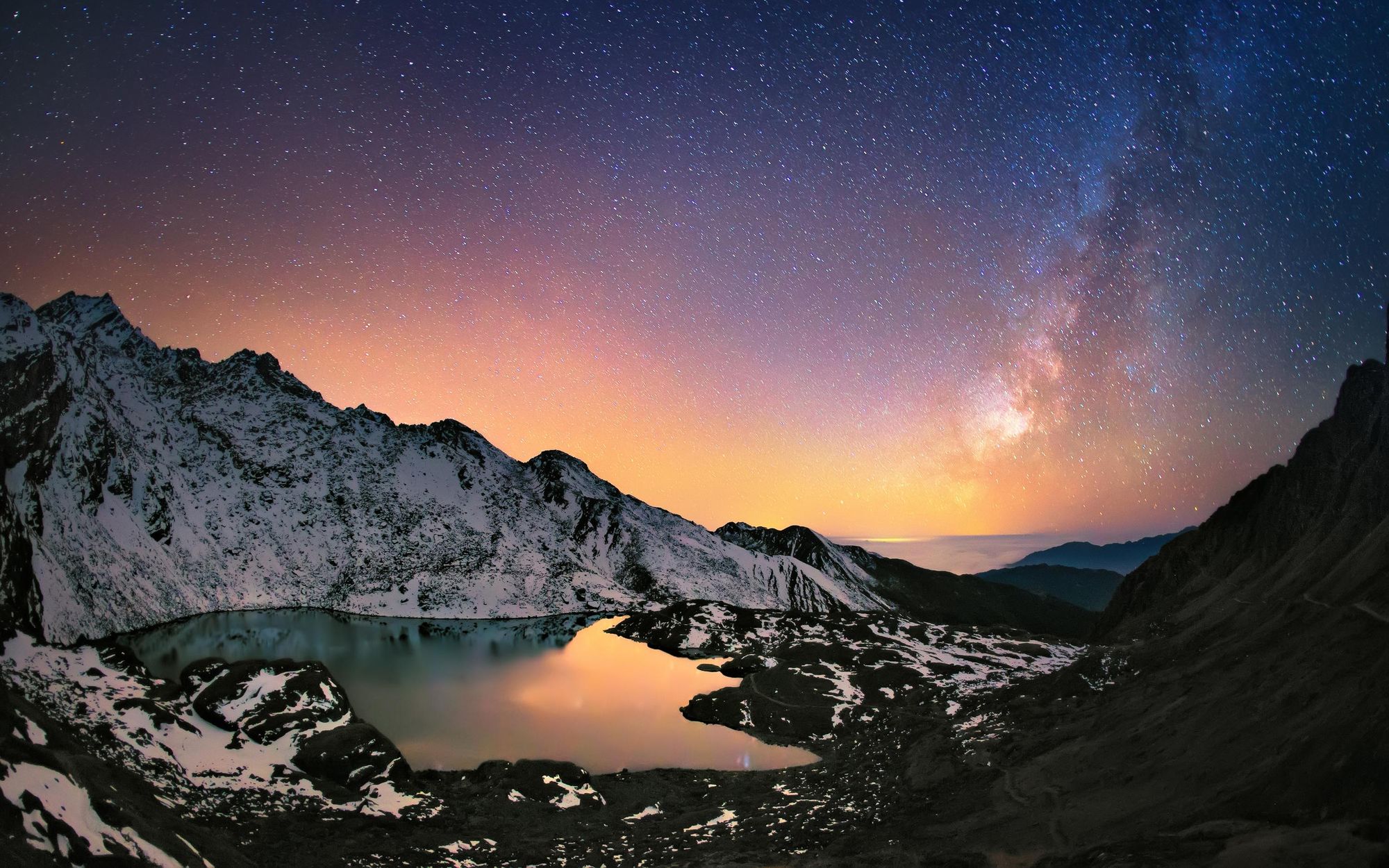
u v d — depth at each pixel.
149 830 19.19
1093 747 28.02
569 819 33.69
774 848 27.09
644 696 67.06
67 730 29.73
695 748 50.84
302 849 26.19
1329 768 17.05
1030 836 22.12
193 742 34.03
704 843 28.89
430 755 48.22
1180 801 20.41
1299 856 14.48
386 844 27.84
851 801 32.88
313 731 36.66
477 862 26.97
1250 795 18.53
